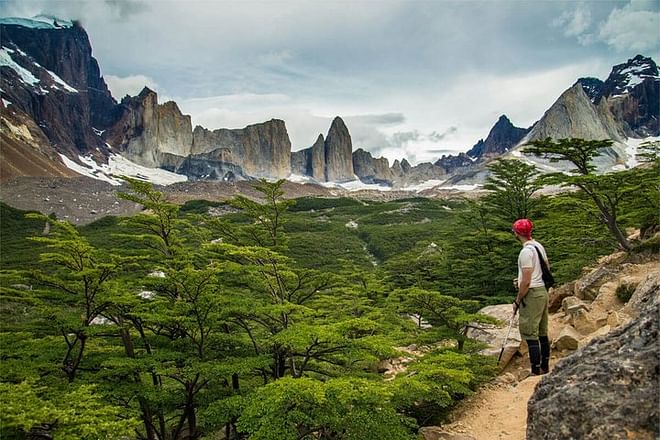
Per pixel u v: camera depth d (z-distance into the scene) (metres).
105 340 15.90
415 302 14.07
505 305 16.77
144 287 14.85
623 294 13.45
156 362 12.05
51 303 13.85
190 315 13.20
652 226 22.45
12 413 6.93
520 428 7.99
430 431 9.31
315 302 16.38
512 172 28.70
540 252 8.81
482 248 28.94
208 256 15.53
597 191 19.48
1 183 156.88
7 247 82.19
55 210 138.62
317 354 11.43
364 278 24.41
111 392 11.81
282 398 8.25
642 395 4.34
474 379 11.25
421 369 10.33
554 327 14.20
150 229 15.81
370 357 10.70
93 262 12.99
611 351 5.21
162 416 13.59
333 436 10.09
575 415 4.67
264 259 12.99
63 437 6.93
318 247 80.31
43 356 12.70
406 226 109.25
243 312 12.46
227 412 11.14
